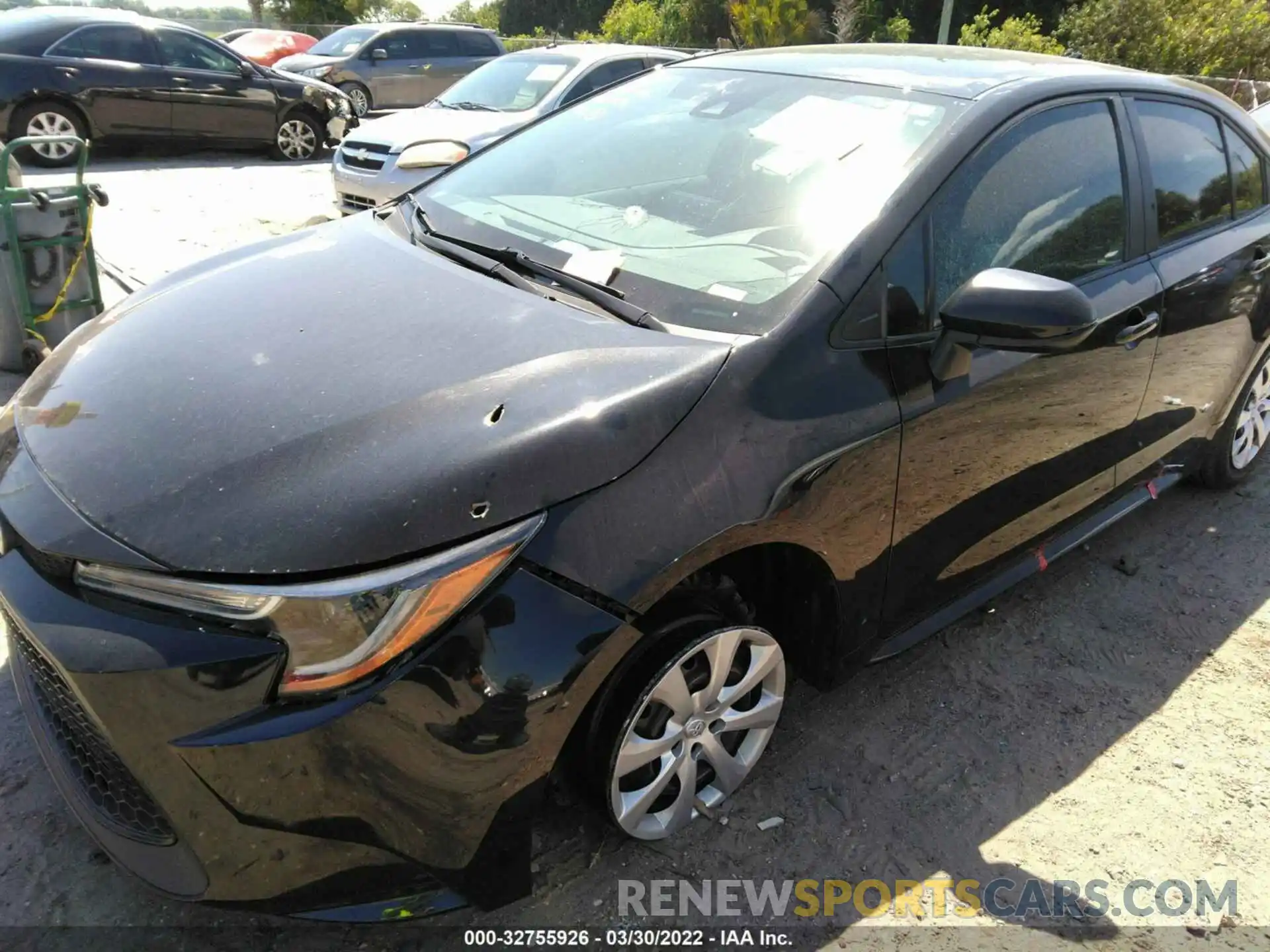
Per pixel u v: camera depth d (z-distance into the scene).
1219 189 3.46
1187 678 3.05
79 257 4.57
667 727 2.11
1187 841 2.42
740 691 2.24
